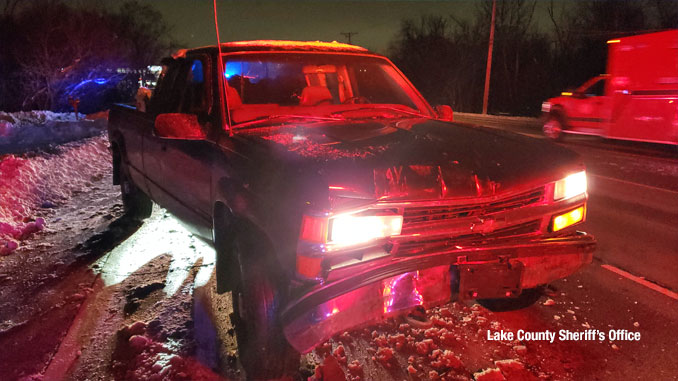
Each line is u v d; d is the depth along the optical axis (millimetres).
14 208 5891
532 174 2627
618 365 2836
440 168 2484
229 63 3562
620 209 6344
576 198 2791
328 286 2256
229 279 3168
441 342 3039
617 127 12406
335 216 2240
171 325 3289
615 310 3488
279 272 2477
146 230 5320
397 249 2379
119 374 2805
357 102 3918
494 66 43906
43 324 3365
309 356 2906
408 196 2365
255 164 2688
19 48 26453
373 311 2357
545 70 40219
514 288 2582
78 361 2936
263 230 2498
